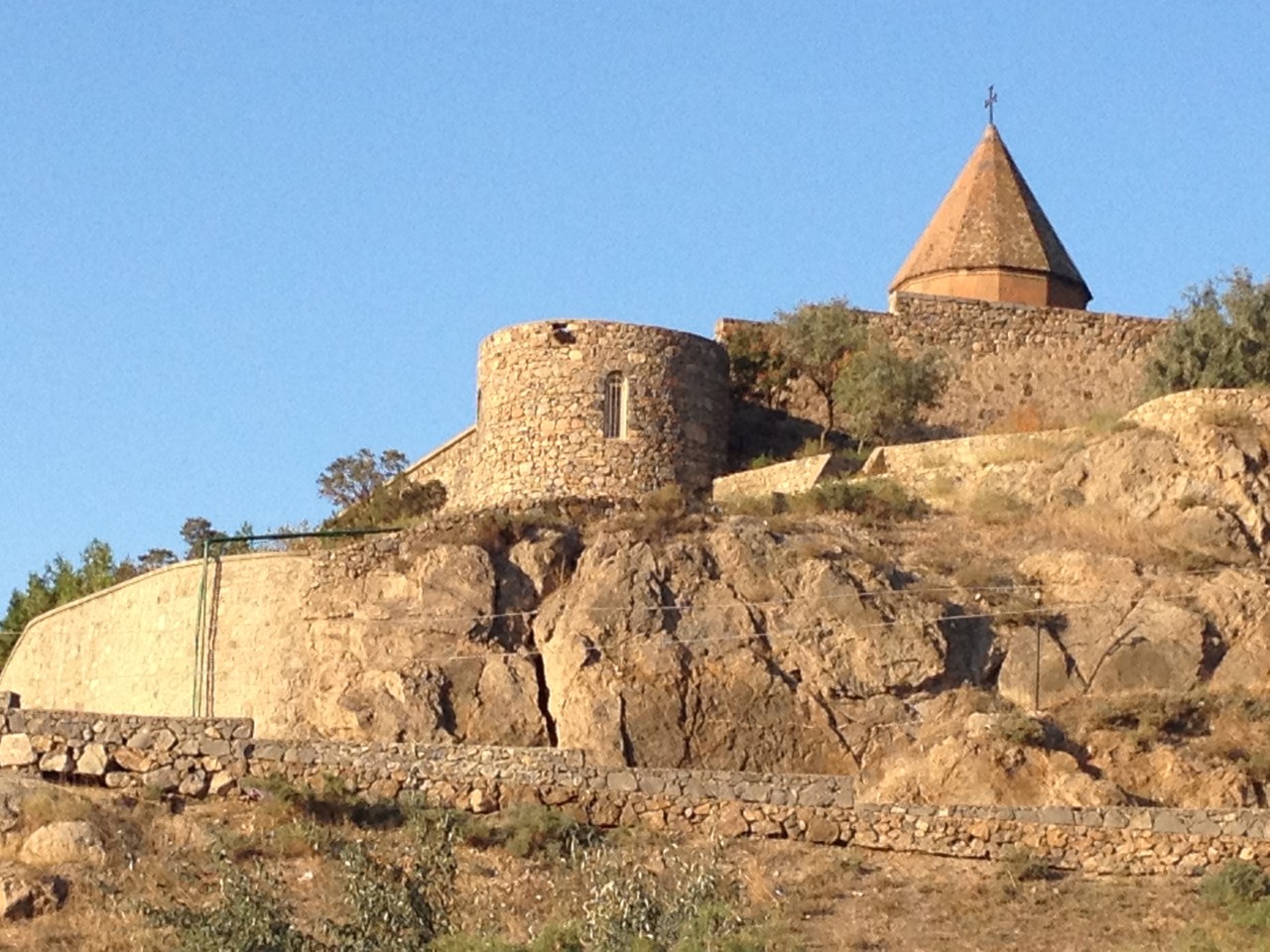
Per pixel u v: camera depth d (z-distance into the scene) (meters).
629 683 44.97
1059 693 45.28
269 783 33.62
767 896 32.31
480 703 45.66
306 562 48.66
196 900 29.75
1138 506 50.12
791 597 46.34
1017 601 46.66
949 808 34.41
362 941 25.88
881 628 45.66
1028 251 64.62
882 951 30.47
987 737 41.06
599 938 25.66
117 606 52.03
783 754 44.47
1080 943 30.92
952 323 60.94
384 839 32.50
